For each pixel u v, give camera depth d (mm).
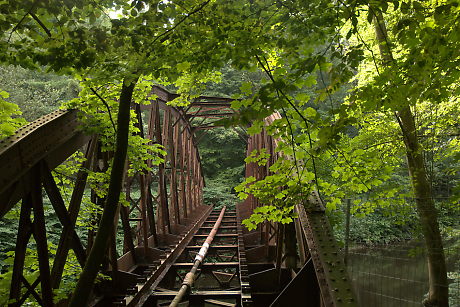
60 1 3143
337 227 7129
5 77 15031
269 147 10219
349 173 4348
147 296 6594
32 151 4082
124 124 3668
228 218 20844
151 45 3566
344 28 6664
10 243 10320
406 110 6137
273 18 3311
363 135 6926
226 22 3371
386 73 3285
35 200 4137
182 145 19672
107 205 3543
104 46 3348
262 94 2926
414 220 5734
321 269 3326
